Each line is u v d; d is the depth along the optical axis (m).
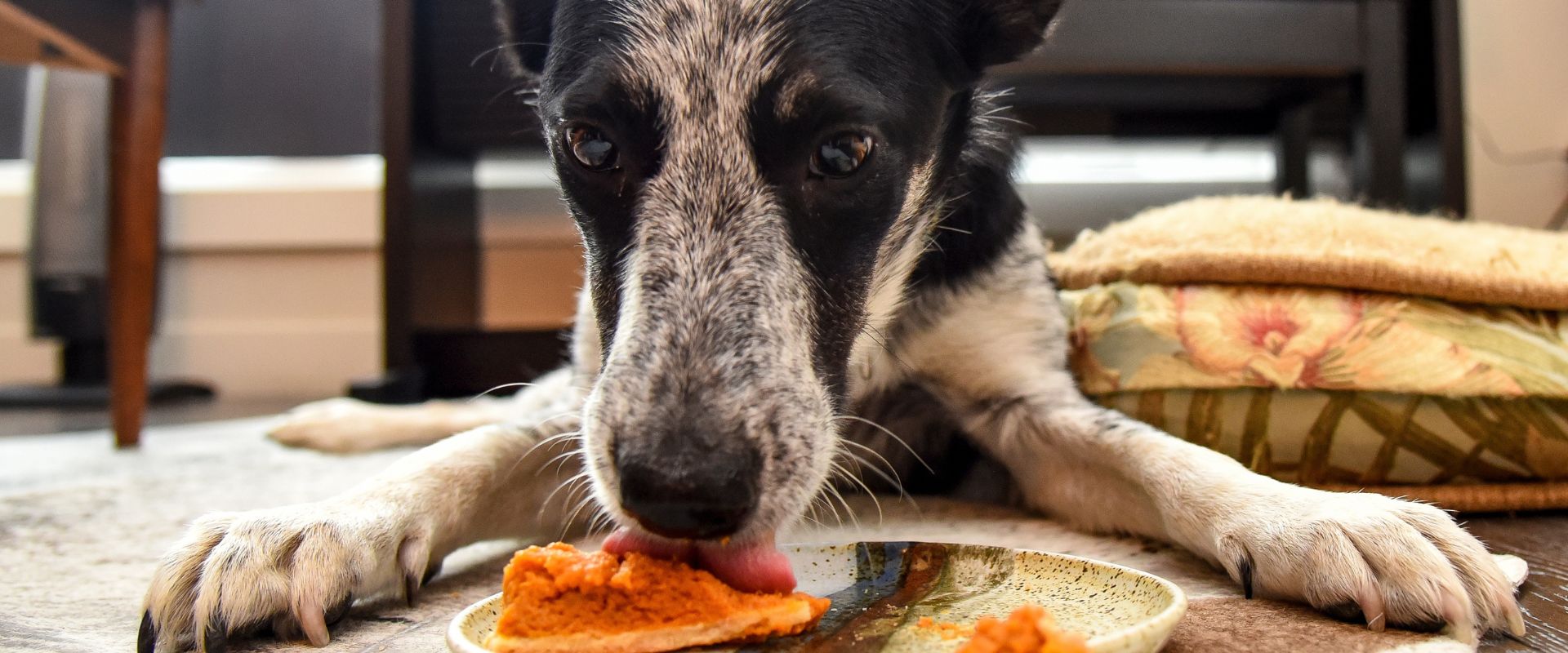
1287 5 1.05
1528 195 1.28
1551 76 1.27
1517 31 1.26
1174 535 0.43
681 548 0.34
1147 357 0.51
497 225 1.50
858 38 0.42
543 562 0.32
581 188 0.43
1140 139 1.33
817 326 0.41
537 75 0.53
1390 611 0.35
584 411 0.39
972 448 0.58
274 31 1.62
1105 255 0.59
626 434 0.35
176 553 0.36
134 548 0.49
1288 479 0.49
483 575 0.44
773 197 0.41
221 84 1.63
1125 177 1.44
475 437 0.46
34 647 0.36
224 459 0.78
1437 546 0.36
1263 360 0.48
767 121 0.40
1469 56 1.27
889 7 0.44
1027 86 1.14
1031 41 0.50
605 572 0.32
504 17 0.52
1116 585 0.34
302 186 1.59
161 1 0.88
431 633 0.37
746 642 0.32
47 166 1.48
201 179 1.64
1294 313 0.49
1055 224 1.44
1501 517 0.48
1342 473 0.49
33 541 0.50
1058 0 0.50
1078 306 0.57
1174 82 1.12
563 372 0.73
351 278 1.61
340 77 1.63
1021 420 0.52
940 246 0.52
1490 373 0.47
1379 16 1.06
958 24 0.48
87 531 0.53
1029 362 0.53
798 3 0.42
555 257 1.50
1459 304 0.49
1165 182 1.44
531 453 0.47
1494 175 1.28
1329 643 0.34
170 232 1.60
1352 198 1.15
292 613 0.36
